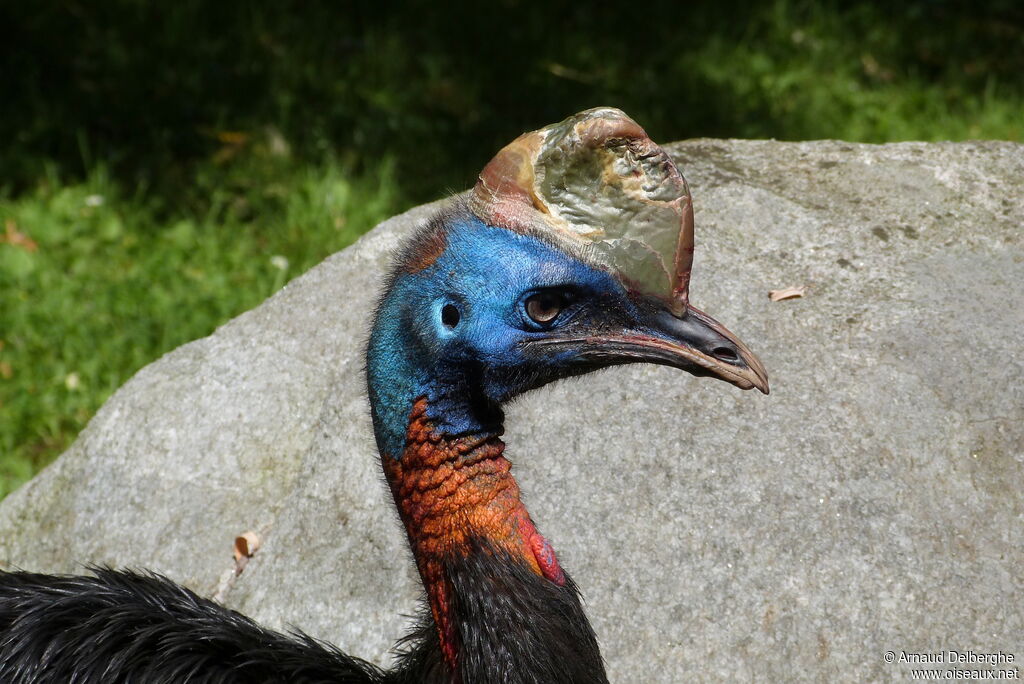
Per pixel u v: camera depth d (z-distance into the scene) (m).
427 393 4.05
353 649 5.83
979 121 13.09
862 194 7.09
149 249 10.60
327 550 6.11
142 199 11.25
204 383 6.79
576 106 12.92
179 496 6.50
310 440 6.52
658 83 13.43
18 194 11.20
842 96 13.47
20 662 4.69
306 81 12.86
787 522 5.57
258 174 11.62
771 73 13.80
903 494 5.62
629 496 5.79
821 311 6.36
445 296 3.96
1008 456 5.73
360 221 11.04
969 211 6.97
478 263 3.90
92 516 6.57
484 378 4.02
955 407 5.87
